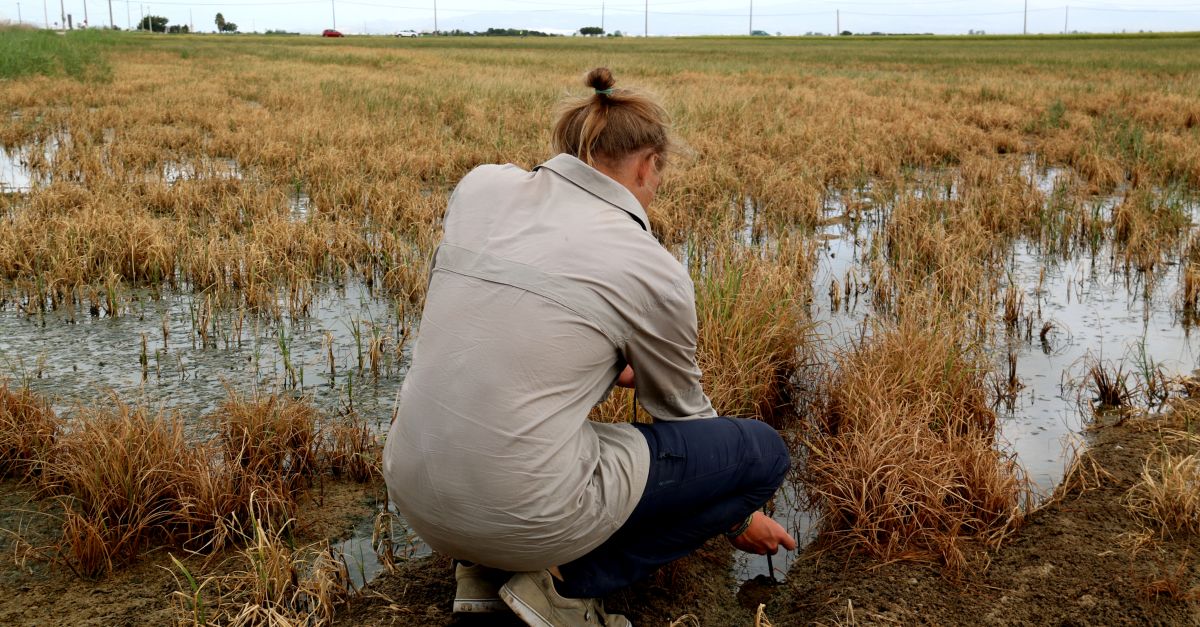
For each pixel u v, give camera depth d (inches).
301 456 127.6
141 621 96.3
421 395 78.7
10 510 117.8
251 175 352.2
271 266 222.8
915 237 247.9
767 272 194.7
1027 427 147.1
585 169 82.3
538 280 76.8
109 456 113.0
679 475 88.6
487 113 552.4
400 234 268.4
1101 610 99.1
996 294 217.3
